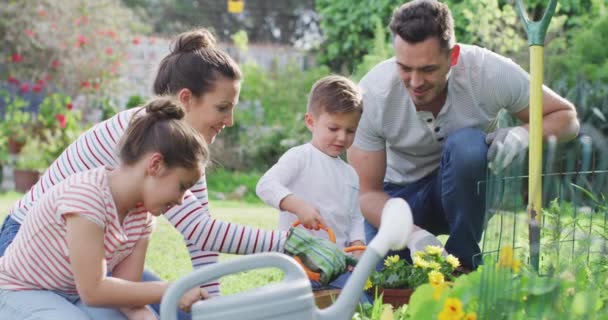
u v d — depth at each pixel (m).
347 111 3.05
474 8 7.02
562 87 5.77
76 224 2.09
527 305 2.08
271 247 2.41
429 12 2.96
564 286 2.09
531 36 2.71
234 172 9.39
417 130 3.35
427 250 2.83
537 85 2.68
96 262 2.11
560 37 6.54
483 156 3.12
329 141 3.09
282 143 9.27
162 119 2.15
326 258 2.28
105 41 9.57
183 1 15.34
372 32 9.02
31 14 9.26
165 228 4.98
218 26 12.46
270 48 10.83
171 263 3.97
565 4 6.97
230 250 2.42
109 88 9.67
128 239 2.29
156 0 15.49
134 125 2.16
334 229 3.06
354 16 8.96
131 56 10.41
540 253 2.41
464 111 3.30
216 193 8.19
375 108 3.33
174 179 2.12
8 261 2.27
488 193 2.25
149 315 2.27
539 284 2.08
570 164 2.55
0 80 9.22
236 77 2.59
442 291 2.18
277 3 12.56
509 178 2.25
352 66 9.39
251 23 12.77
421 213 3.60
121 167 2.18
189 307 2.12
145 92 10.35
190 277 1.82
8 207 6.03
